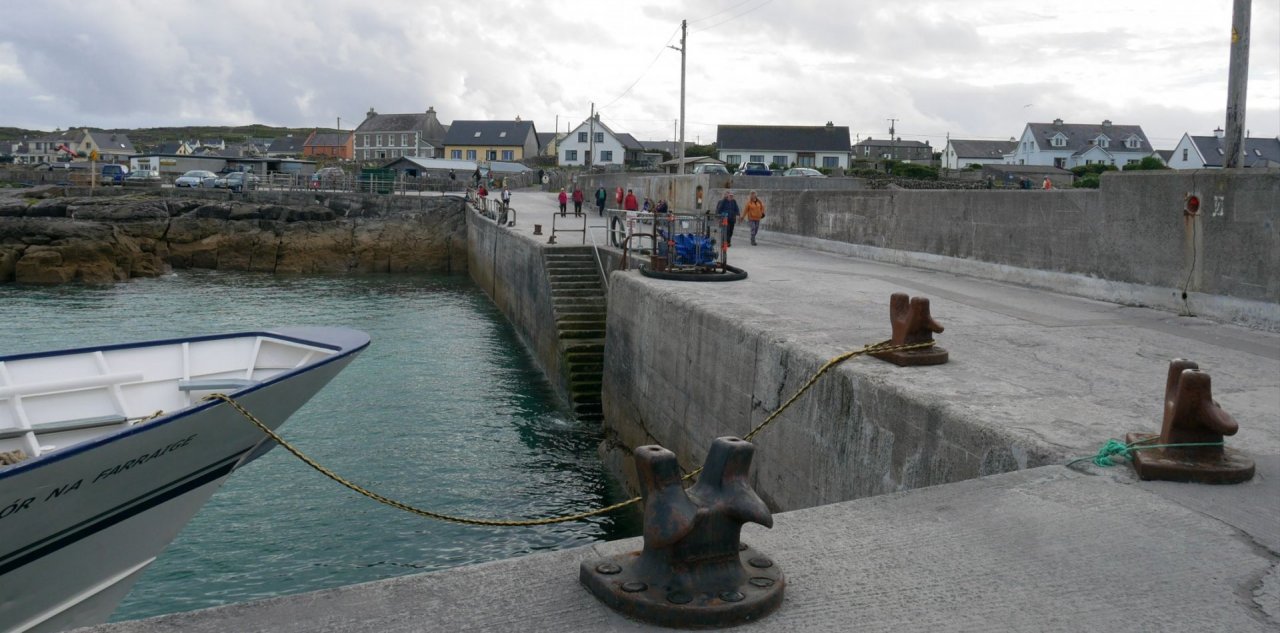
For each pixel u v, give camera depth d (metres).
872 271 18.03
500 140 114.25
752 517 3.40
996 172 65.12
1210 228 11.58
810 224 23.55
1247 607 3.57
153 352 9.81
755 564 3.64
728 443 3.54
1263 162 79.12
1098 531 4.32
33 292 37.78
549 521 4.93
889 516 4.51
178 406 9.49
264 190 59.03
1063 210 14.31
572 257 23.80
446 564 11.59
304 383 8.87
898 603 3.52
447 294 40.06
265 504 13.38
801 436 9.19
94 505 7.16
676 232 17.25
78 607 7.71
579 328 20.77
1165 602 3.60
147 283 42.47
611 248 22.75
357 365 23.30
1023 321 11.49
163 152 148.88
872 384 7.88
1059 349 9.58
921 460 7.11
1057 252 14.52
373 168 81.44
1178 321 11.45
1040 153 93.19
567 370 19.56
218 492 13.78
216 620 3.27
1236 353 9.48
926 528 4.34
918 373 8.16
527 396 20.55
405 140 121.44
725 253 17.11
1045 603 3.56
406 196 53.78
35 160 153.75
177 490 7.98
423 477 14.83
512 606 3.40
